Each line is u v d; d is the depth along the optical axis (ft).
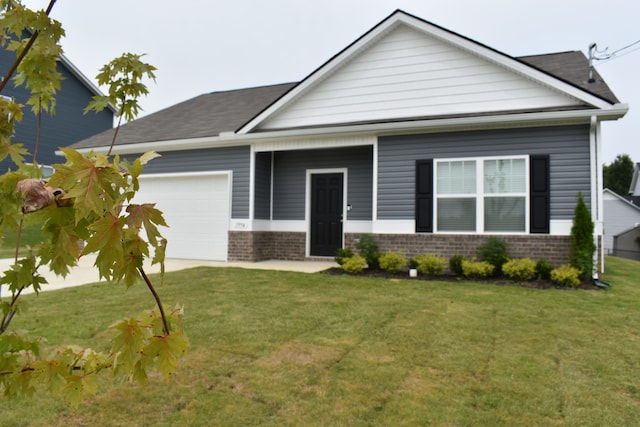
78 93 63.46
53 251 3.85
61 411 8.59
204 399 9.19
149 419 8.36
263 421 8.32
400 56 31.65
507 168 26.68
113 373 4.08
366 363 11.35
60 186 3.26
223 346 12.46
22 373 4.15
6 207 3.67
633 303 18.66
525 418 8.60
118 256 3.43
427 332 14.08
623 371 11.09
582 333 14.21
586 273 23.79
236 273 26.02
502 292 20.90
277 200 36.17
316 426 8.16
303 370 10.82
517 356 12.05
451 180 27.81
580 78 31.30
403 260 26.89
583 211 24.32
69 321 14.75
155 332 4.03
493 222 26.84
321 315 16.07
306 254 34.99
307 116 34.06
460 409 8.91
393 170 29.14
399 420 8.43
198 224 35.37
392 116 31.65
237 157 34.17
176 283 22.44
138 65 5.73
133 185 3.67
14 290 4.38
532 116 25.39
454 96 30.14
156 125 41.52
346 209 34.06
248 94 47.55
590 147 25.21
